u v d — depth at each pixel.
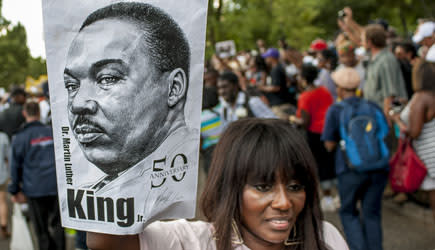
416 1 15.92
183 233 1.34
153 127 1.08
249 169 1.28
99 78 1.06
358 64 5.68
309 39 16.48
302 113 4.98
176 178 1.12
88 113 1.06
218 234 1.32
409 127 3.58
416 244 4.33
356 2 19.05
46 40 1.05
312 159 1.33
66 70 1.06
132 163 1.07
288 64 7.96
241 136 1.33
